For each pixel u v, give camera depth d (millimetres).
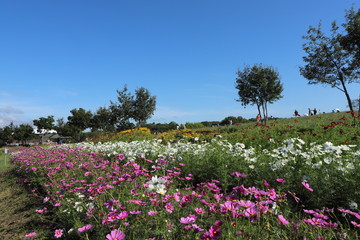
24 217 3986
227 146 5473
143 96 25906
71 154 7758
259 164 4160
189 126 31172
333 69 17938
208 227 2094
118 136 16469
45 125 50500
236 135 9773
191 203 2486
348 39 16938
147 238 2053
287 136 7953
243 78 25734
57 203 3459
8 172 9500
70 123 41719
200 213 2215
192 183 4410
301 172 3559
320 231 2113
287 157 4219
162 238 2041
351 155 3896
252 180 3869
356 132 7383
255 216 2027
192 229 1968
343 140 6285
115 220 2180
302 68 19312
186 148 5777
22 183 6398
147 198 2625
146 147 6766
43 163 6520
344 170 3287
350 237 2188
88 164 5078
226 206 2123
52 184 4477
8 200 5152
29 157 9336
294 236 2176
